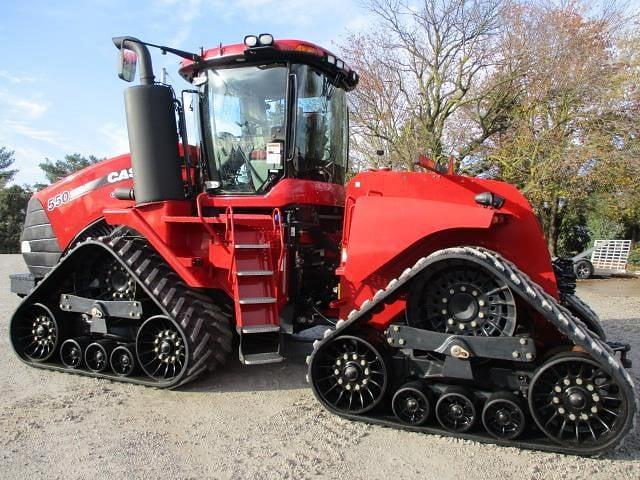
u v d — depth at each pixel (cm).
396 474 323
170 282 476
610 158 1523
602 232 2272
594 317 441
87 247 507
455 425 373
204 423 400
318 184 495
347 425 395
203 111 498
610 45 1548
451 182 409
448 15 1480
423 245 400
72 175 605
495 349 351
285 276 454
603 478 315
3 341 647
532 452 349
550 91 1459
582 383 338
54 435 378
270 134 482
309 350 605
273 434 380
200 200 496
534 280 390
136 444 364
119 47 467
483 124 1587
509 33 1477
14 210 3584
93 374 507
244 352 464
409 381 388
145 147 471
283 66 478
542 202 1883
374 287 406
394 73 1573
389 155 1525
